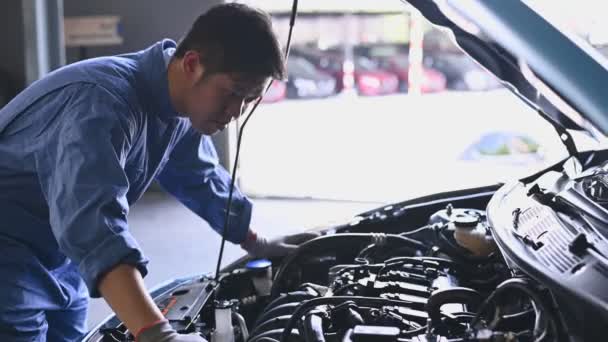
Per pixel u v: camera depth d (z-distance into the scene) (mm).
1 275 1469
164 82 1445
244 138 6270
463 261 1583
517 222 1394
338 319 1317
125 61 1479
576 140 1858
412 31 7590
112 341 1435
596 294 1017
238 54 1271
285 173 5633
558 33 1159
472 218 1663
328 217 4613
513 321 1208
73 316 1795
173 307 1544
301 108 7617
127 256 1200
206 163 1845
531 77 1296
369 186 5270
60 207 1230
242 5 1338
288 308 1450
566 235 1250
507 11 1171
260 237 1920
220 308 1499
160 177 1870
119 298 1177
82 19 5137
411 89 7672
